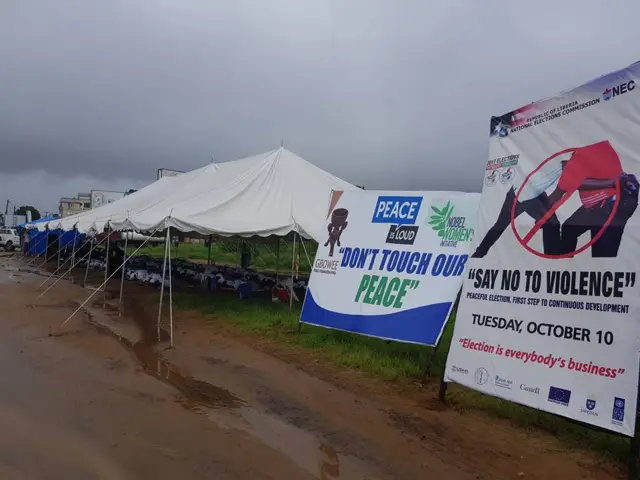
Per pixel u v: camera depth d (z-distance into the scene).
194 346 8.19
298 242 13.16
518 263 4.95
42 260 27.97
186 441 4.57
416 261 6.96
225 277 15.76
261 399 5.75
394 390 6.05
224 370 6.85
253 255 25.72
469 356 5.19
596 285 4.25
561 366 4.36
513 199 5.13
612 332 4.07
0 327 9.35
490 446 4.54
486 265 5.26
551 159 4.85
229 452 4.38
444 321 6.31
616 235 4.19
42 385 6.04
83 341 8.45
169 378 6.50
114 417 5.09
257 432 4.83
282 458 4.29
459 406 5.49
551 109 4.91
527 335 4.70
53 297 13.66
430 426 4.98
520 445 4.55
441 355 7.36
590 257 4.35
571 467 4.14
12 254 36.06
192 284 16.50
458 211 6.80
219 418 5.17
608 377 4.02
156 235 16.97
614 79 4.38
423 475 4.02
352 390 6.05
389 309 6.94
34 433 4.61
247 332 9.10
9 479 3.75
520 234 4.98
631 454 3.88
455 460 4.28
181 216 9.99
